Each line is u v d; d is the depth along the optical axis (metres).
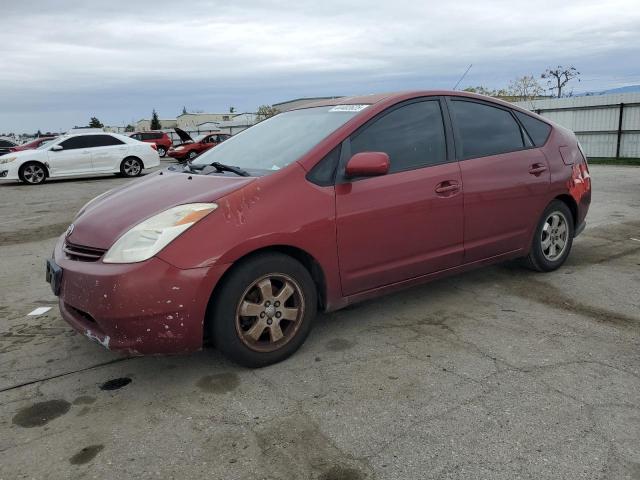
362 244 3.48
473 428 2.56
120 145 17.89
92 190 14.15
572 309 4.08
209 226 2.92
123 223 3.06
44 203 11.63
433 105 4.04
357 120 3.60
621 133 19.44
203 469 2.33
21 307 4.53
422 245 3.80
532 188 4.50
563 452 2.36
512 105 4.62
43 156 16.47
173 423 2.70
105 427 2.68
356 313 4.10
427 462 2.32
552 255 4.93
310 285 3.32
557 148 4.82
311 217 3.23
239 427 2.64
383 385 2.99
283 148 3.66
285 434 2.56
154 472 2.32
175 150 28.16
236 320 3.05
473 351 3.39
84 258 3.06
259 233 3.03
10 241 7.50
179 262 2.84
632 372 3.07
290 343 3.29
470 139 4.17
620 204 8.84
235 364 3.31
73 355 3.53
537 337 3.58
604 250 5.83
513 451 2.37
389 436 2.52
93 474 2.32
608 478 2.18
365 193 3.47
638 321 3.82
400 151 3.75
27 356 3.53
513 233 4.46
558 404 2.74
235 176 3.38
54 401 2.95
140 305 2.79
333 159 3.42
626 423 2.56
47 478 2.30
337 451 2.42
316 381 3.06
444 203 3.86
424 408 2.74
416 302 4.31
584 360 3.23
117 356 3.50
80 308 2.94
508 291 4.52
